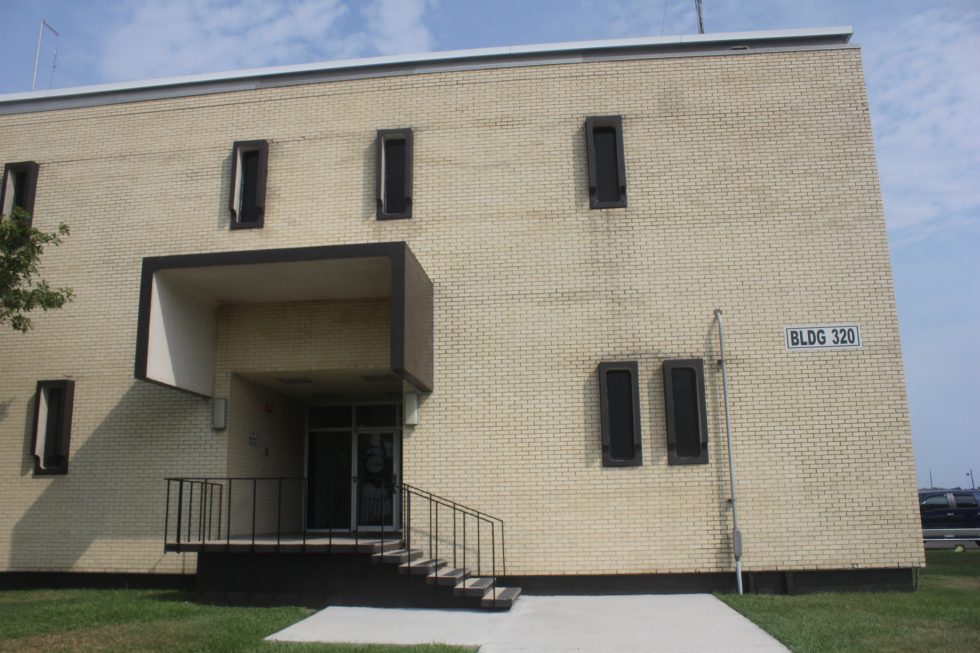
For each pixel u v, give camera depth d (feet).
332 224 45.52
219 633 29.60
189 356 42.45
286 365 44.73
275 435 51.06
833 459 40.57
